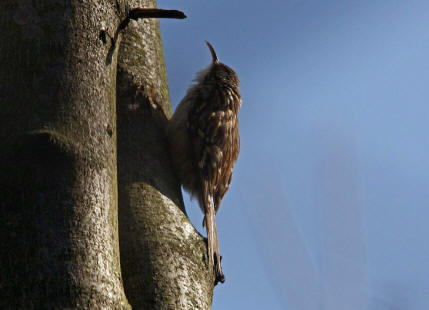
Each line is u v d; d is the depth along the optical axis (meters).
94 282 4.37
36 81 4.92
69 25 5.18
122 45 7.12
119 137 6.62
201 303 5.55
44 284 4.25
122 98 6.88
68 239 4.44
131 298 5.41
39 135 4.62
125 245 5.69
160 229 5.82
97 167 4.81
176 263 5.62
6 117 4.78
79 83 5.02
